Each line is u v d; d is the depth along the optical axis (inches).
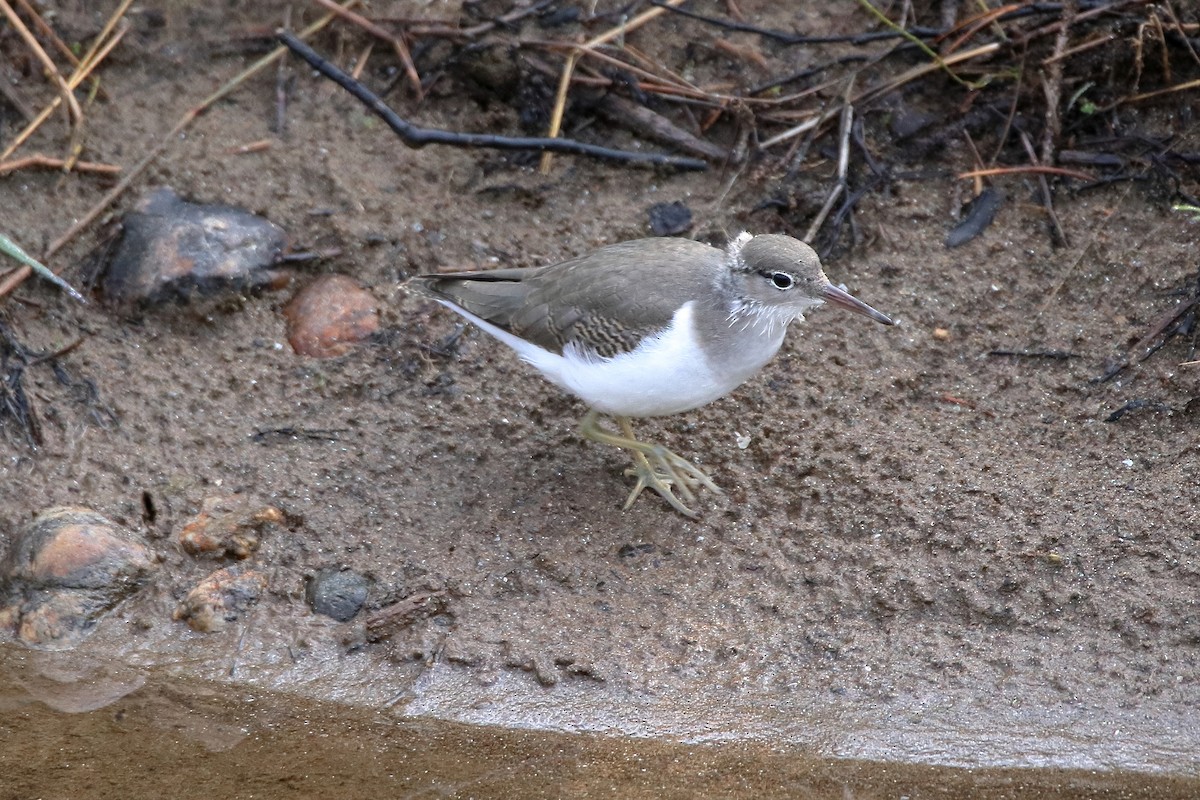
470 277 453.4
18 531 442.9
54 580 426.6
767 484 453.1
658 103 561.9
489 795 369.4
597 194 541.6
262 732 392.8
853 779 371.2
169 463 464.4
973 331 494.0
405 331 501.4
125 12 587.5
